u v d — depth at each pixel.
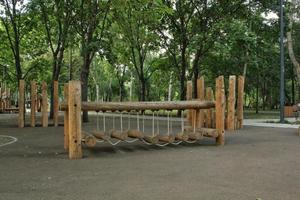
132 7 26.14
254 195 6.52
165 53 34.25
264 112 43.06
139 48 33.72
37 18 27.66
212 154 10.97
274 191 6.79
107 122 24.89
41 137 15.83
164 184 7.33
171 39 31.56
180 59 33.81
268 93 53.66
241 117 19.42
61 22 27.59
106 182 7.52
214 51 28.77
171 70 37.25
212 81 35.41
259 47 28.55
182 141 13.48
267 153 11.07
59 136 16.20
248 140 14.23
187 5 29.38
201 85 17.16
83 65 24.64
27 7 26.31
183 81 30.86
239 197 6.39
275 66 37.78
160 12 26.91
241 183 7.38
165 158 10.35
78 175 8.20
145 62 46.75
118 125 22.20
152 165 9.32
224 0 28.41
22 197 6.46
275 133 16.77
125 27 29.70
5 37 29.55
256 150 11.69
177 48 31.47
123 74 48.88
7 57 34.69
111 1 23.89
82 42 24.48
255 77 42.12
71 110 10.38
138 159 10.22
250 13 28.47
